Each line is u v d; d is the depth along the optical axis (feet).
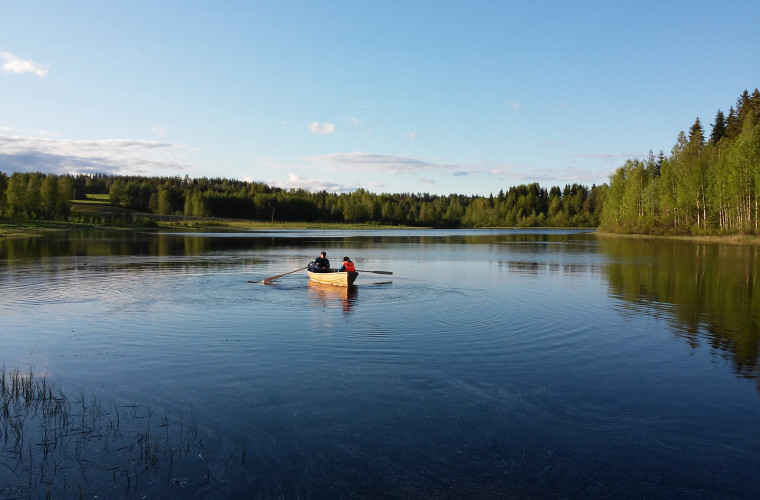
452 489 23.12
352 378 36.60
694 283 83.87
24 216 323.16
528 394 33.73
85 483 23.48
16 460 25.36
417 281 87.51
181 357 41.39
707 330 50.80
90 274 92.99
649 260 127.13
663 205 277.03
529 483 23.61
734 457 25.82
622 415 30.55
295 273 96.32
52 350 43.34
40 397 32.96
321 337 47.67
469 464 25.18
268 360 40.60
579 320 55.31
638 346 44.96
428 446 26.89
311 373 37.65
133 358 41.14
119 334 48.62
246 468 24.77
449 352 42.93
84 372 37.86
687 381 36.19
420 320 55.16
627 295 71.92
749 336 48.34
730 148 230.89
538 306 63.62
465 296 71.31
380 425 29.22
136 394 33.65
